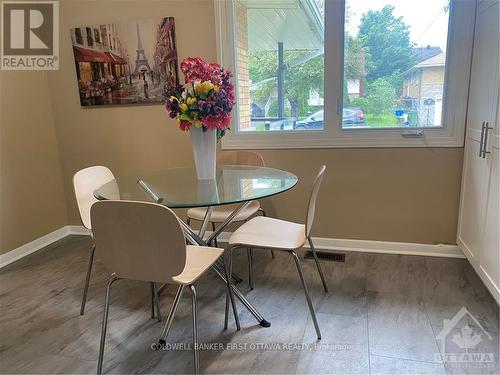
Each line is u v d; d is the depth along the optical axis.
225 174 2.25
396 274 2.42
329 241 2.88
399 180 2.66
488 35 2.07
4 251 2.86
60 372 1.64
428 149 2.56
